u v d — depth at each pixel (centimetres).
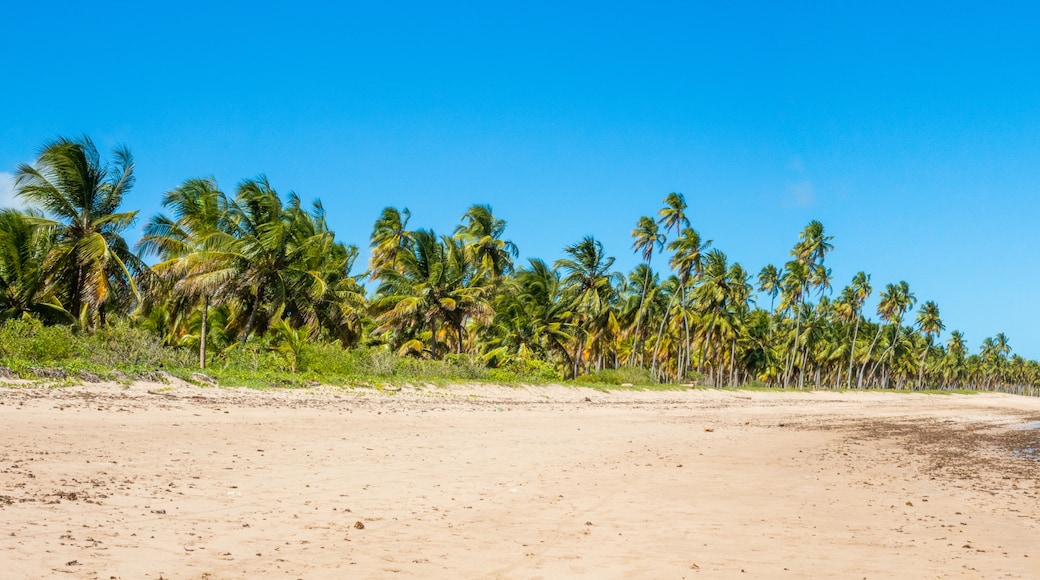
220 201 3372
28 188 2722
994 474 1539
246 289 3344
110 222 2886
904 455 1866
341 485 1030
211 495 897
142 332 2675
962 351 15150
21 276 2867
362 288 4931
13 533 652
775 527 897
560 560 696
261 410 1942
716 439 2050
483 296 4397
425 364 3597
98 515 748
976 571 715
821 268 8156
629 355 8150
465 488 1070
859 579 669
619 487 1150
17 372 1884
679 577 653
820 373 12875
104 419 1470
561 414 2730
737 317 8656
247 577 586
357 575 611
